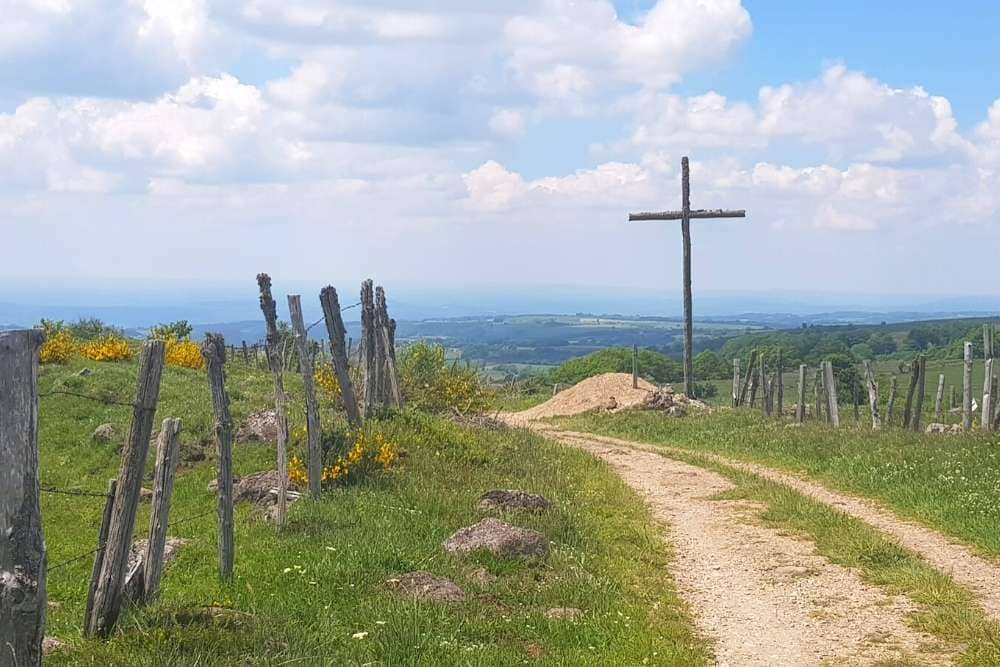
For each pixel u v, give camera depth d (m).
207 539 13.36
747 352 96.00
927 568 11.97
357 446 16.91
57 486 19.20
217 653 7.49
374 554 11.41
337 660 7.89
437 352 28.25
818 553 13.35
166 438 8.53
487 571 11.48
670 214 36.94
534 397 46.09
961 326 110.31
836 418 27.03
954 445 19.78
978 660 8.62
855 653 9.20
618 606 10.42
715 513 16.44
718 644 9.63
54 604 10.19
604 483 18.75
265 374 35.34
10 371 5.77
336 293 19.08
